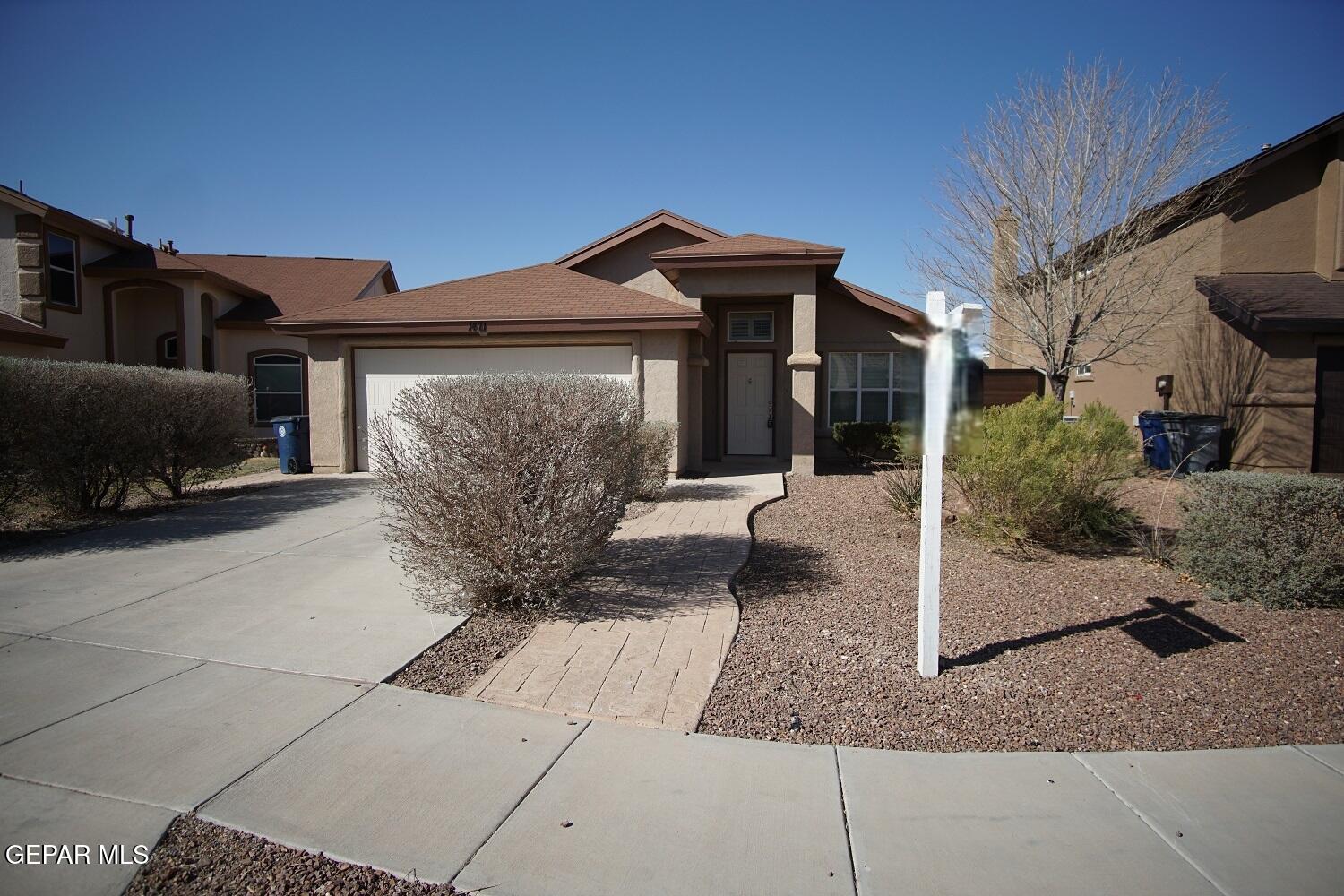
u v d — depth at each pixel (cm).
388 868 293
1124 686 460
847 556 775
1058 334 1372
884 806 336
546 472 571
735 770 365
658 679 467
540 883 286
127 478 1032
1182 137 1269
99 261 1909
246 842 307
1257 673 478
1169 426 1406
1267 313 1276
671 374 1315
